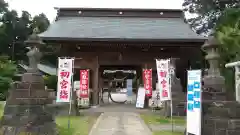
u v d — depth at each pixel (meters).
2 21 46.12
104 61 21.31
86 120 13.40
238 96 12.30
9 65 22.30
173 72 15.79
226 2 27.69
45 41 19.19
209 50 8.48
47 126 8.45
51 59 46.00
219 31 13.72
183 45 20.58
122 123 12.41
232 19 14.05
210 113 7.77
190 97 7.82
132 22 23.53
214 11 30.02
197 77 7.51
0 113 12.66
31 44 9.08
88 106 19.97
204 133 7.73
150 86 18.53
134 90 34.62
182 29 22.11
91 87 21.25
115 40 19.12
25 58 46.91
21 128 7.99
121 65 22.27
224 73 14.69
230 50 13.49
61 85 10.66
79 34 19.92
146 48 21.16
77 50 21.22
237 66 12.49
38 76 8.87
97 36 19.45
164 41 19.30
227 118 7.45
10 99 8.37
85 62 21.17
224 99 7.86
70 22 23.17
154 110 18.25
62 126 11.34
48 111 8.88
